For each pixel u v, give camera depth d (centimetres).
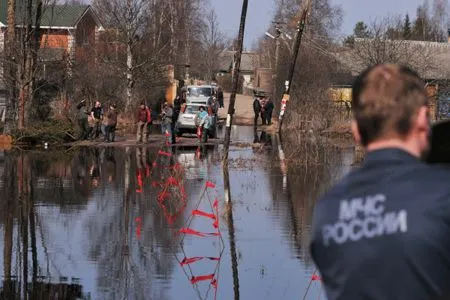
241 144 3528
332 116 3675
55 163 2611
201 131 3669
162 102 5462
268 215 1551
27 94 3450
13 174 2269
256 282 1048
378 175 310
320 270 314
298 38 3166
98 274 1088
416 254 288
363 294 295
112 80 4603
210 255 1207
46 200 1756
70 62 4128
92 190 1925
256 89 7581
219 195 1828
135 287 1016
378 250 294
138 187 1984
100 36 4800
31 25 3456
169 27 5762
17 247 1260
